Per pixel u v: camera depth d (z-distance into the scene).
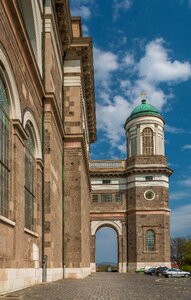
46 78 29.20
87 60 40.72
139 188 74.69
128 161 76.69
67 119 38.62
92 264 75.06
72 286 25.55
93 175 76.94
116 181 76.88
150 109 78.31
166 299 18.95
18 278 20.17
